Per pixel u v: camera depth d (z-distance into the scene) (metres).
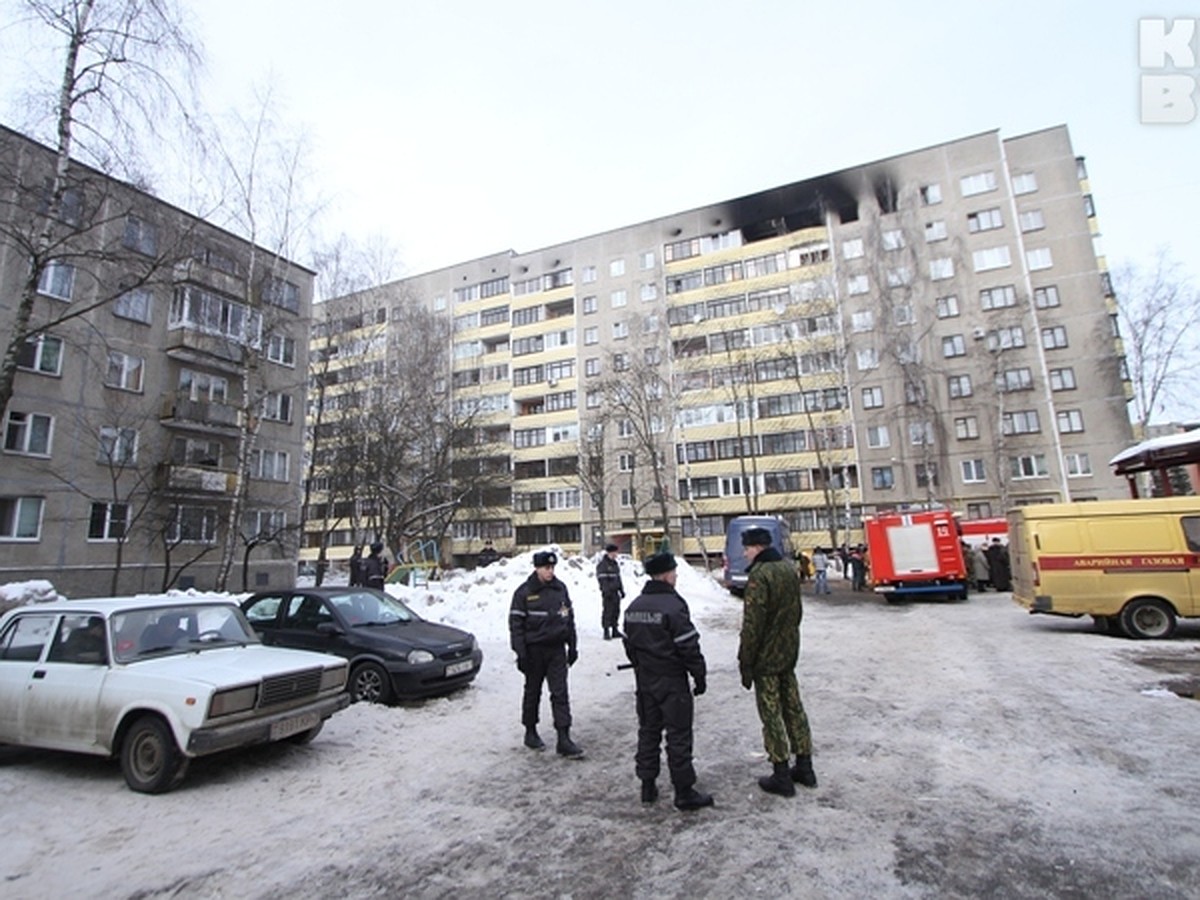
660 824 4.09
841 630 13.56
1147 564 10.91
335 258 27.31
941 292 40.66
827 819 4.04
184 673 5.24
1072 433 36.75
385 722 6.83
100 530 22.56
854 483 40.38
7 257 20.53
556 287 54.22
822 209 45.25
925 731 5.89
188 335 25.16
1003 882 3.22
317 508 45.62
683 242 50.00
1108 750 5.14
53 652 5.76
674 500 41.81
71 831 4.24
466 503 37.50
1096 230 40.66
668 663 4.40
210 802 4.74
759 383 43.25
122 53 11.45
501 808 4.50
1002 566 22.67
